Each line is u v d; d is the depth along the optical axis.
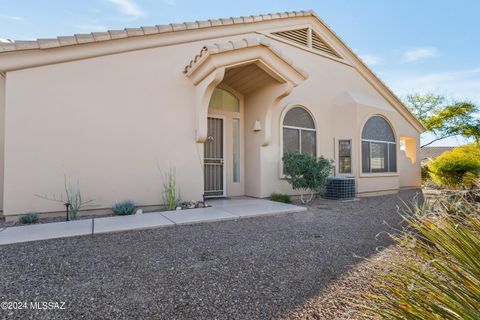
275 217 6.23
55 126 6.01
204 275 3.13
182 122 7.39
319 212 6.95
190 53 7.66
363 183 10.52
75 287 2.80
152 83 7.07
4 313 2.32
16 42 5.64
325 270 3.30
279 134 9.13
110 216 6.03
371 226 5.52
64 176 6.05
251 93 9.16
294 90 9.70
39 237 4.36
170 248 4.03
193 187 7.45
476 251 1.57
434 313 1.46
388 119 11.52
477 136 22.67
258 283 2.95
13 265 3.33
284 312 2.39
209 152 8.77
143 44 6.99
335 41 11.14
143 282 2.93
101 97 6.47
